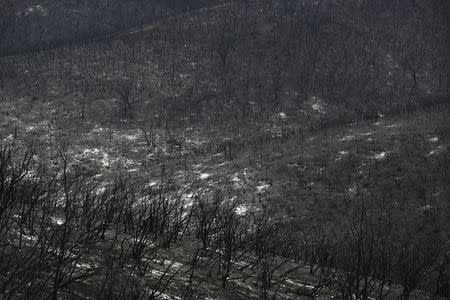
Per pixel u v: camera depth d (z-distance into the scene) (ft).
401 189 87.66
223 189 94.68
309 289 19.76
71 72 192.13
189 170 110.93
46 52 221.87
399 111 162.09
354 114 185.37
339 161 101.04
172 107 174.19
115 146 141.28
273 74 211.20
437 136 104.73
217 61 215.51
